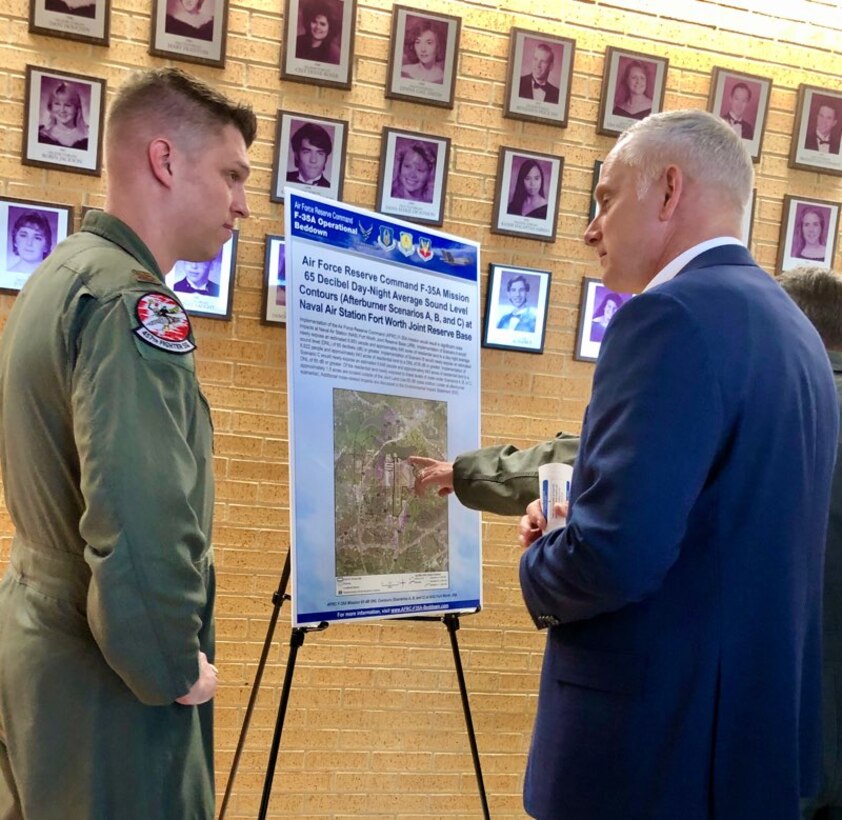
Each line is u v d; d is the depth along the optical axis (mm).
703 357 1108
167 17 2410
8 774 1295
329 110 2555
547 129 2713
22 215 2359
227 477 2549
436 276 2188
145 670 1117
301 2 2486
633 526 1057
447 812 2740
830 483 1293
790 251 2859
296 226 1924
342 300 1991
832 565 1585
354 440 1983
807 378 1224
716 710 1132
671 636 1152
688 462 1077
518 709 2787
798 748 1209
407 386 2098
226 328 2523
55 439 1215
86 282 1213
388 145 2564
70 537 1222
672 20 2777
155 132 1335
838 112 2859
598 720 1187
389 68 2572
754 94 2795
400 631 2697
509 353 2742
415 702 2713
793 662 1158
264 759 2604
